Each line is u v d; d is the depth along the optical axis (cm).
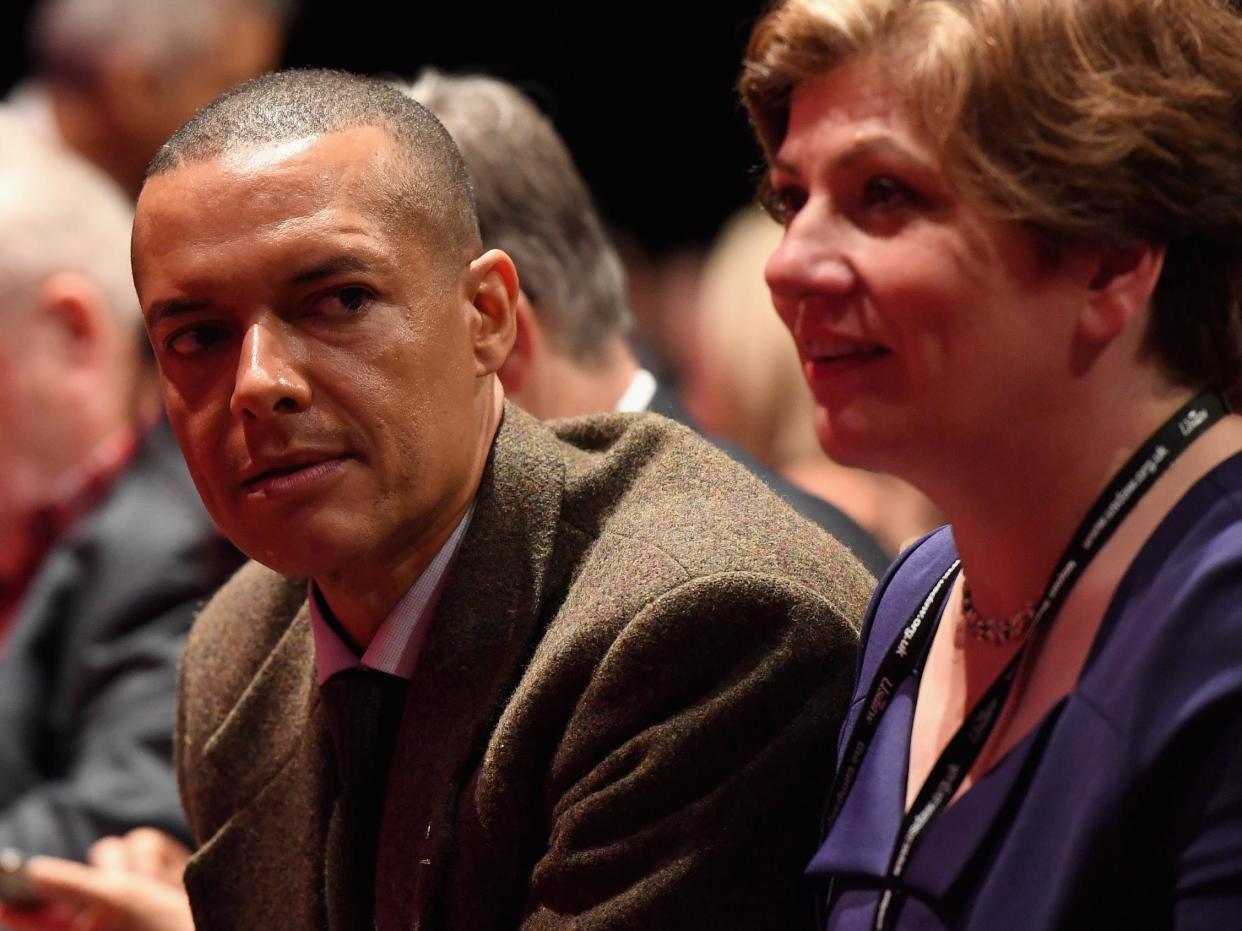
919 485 331
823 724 381
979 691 337
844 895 337
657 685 379
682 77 1673
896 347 312
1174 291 311
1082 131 292
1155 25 299
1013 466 317
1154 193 296
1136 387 313
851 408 319
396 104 398
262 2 1062
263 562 387
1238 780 279
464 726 405
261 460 372
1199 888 281
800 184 328
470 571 409
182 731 479
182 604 725
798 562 396
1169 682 288
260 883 441
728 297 912
